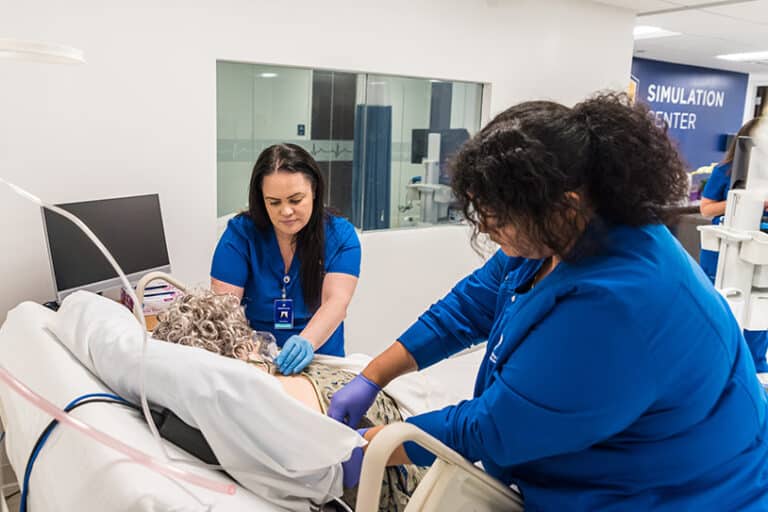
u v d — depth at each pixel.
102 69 2.47
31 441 1.06
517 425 0.94
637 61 8.09
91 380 1.12
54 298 2.47
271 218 1.82
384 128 3.53
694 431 0.96
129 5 2.50
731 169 3.69
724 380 0.98
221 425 0.99
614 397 0.88
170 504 0.82
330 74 3.24
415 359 1.42
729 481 1.01
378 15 3.26
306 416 1.00
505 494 1.07
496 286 1.39
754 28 5.73
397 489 1.32
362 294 3.55
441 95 3.74
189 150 2.74
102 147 2.52
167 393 1.01
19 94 2.31
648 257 0.94
